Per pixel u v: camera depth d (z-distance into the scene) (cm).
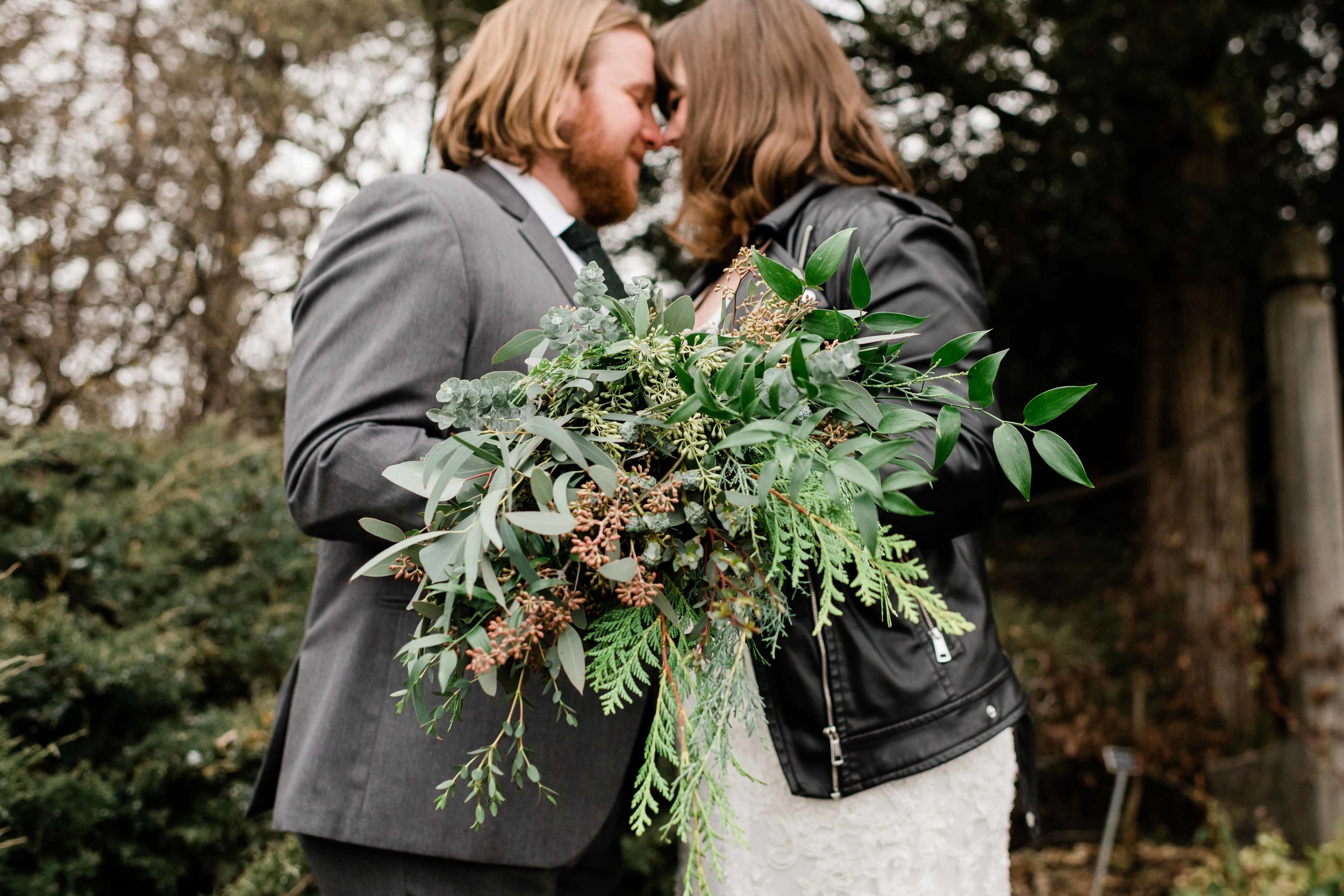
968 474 100
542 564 80
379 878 106
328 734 107
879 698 108
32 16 401
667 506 78
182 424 434
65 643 181
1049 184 427
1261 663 373
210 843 188
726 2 144
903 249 113
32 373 410
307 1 425
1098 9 398
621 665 87
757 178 135
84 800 166
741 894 111
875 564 80
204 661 224
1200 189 409
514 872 108
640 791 79
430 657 79
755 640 99
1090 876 354
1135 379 525
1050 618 420
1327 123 468
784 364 82
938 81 412
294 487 103
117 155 419
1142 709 388
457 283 110
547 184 144
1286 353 380
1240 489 418
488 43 140
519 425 81
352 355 104
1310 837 348
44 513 225
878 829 108
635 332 86
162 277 429
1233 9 401
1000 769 117
